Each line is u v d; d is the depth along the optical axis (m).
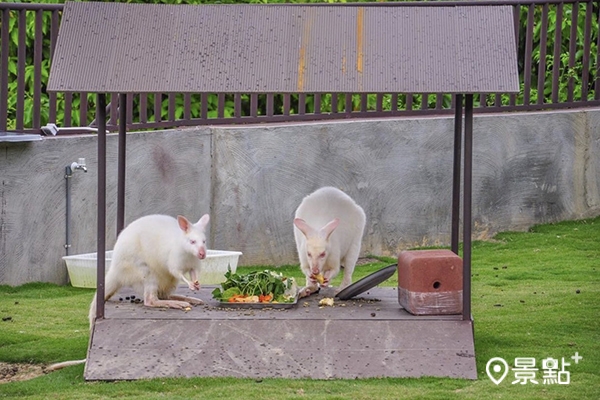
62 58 7.20
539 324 8.73
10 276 10.82
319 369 7.00
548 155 13.46
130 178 11.59
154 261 7.89
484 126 13.08
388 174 12.88
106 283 8.03
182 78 7.09
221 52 7.25
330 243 8.44
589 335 8.36
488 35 7.28
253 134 12.31
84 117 11.71
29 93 14.45
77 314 9.55
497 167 13.20
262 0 14.83
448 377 6.98
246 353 7.10
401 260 7.81
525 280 10.85
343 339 7.19
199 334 7.22
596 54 14.11
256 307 7.81
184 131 12.02
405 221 12.99
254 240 12.41
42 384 6.99
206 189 12.25
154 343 7.17
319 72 7.11
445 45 7.23
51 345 8.24
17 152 10.79
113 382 6.94
